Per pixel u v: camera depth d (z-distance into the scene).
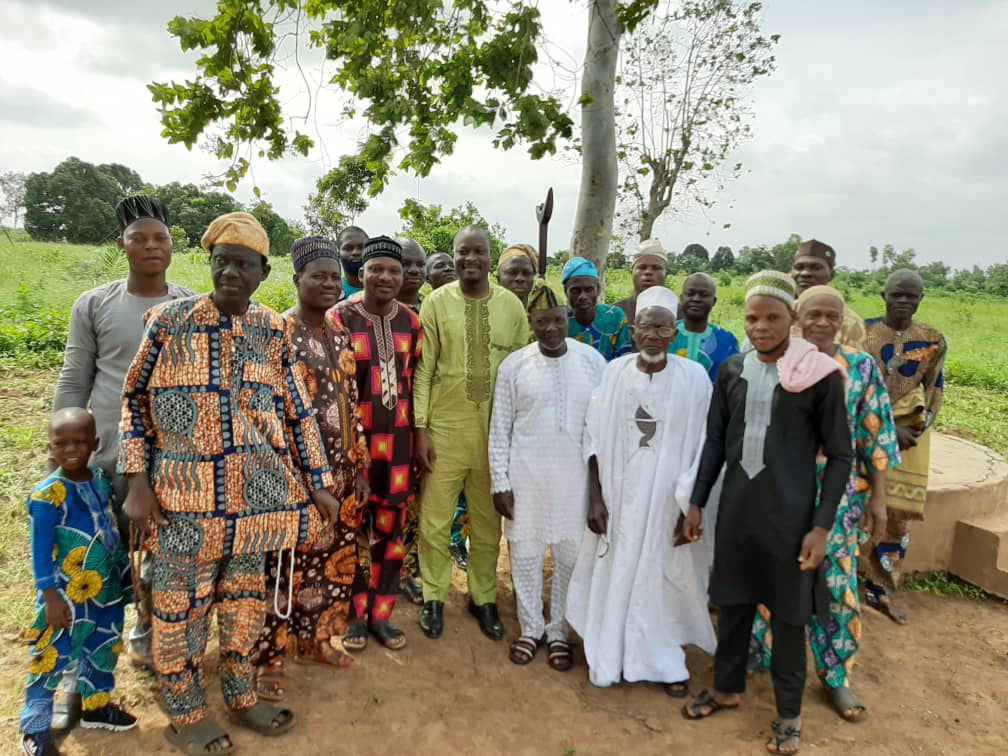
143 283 3.08
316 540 3.27
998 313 33.47
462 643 3.92
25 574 4.20
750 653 3.80
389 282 3.57
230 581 2.84
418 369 3.90
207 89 5.09
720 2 12.94
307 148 5.44
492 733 3.17
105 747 2.86
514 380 3.77
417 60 5.39
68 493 2.78
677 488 3.42
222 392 2.67
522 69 5.03
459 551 5.07
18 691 3.15
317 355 3.31
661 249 4.89
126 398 2.64
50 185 66.44
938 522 4.95
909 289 4.38
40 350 9.55
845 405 2.97
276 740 2.99
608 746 3.13
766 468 3.01
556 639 3.83
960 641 4.23
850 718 3.38
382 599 3.83
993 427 9.63
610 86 6.74
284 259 28.31
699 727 3.30
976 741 3.28
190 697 2.80
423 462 3.90
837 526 3.37
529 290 4.43
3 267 20.44
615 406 3.60
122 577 3.00
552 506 3.72
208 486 2.64
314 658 3.59
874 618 4.49
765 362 3.12
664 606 3.63
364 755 2.96
